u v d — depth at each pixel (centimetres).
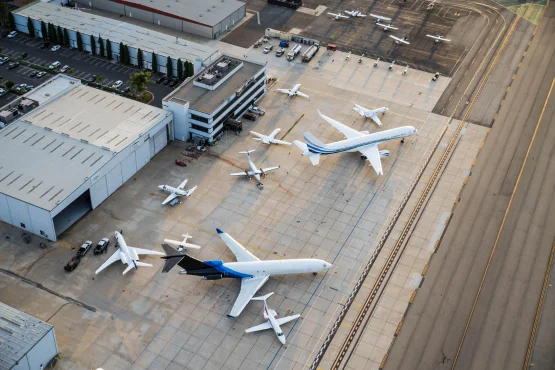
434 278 13575
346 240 14412
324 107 18912
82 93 17075
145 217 14625
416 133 17412
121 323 12162
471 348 12138
